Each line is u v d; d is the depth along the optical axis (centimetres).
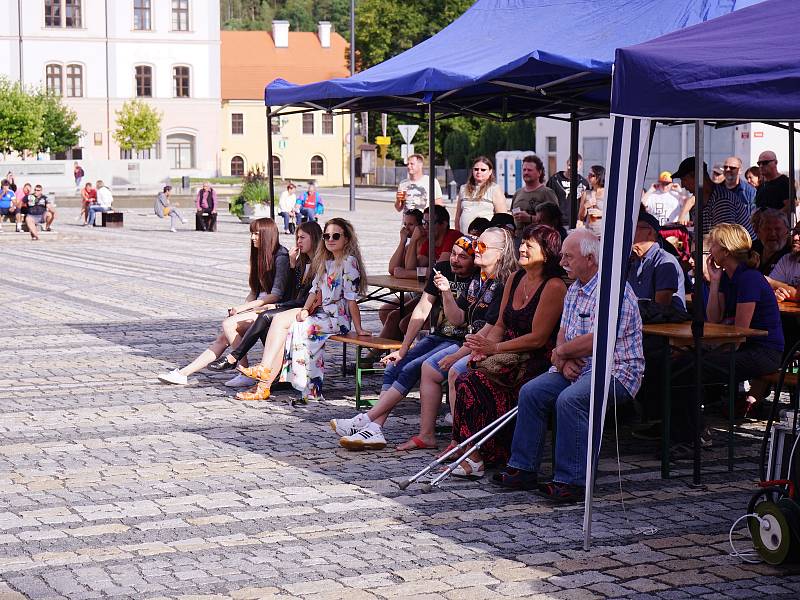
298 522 686
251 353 1289
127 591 571
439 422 935
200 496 740
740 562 615
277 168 9162
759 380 862
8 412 991
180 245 3056
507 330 809
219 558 621
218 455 847
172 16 7831
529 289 798
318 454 850
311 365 1030
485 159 1255
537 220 898
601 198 1457
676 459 834
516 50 991
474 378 789
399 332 1092
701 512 708
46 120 6812
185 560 618
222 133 9056
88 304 1756
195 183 7150
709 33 647
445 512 707
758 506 613
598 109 1176
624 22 951
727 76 571
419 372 880
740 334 792
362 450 858
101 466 814
